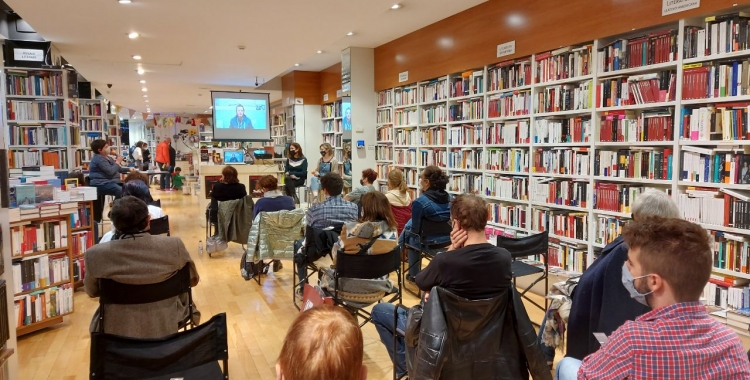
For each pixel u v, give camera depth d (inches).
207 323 74.0
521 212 195.6
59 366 118.4
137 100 538.0
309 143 419.5
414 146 275.4
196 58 275.1
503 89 204.5
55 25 197.9
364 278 113.9
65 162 249.1
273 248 170.6
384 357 122.9
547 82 180.5
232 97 367.9
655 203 73.2
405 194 189.8
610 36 157.1
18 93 233.8
